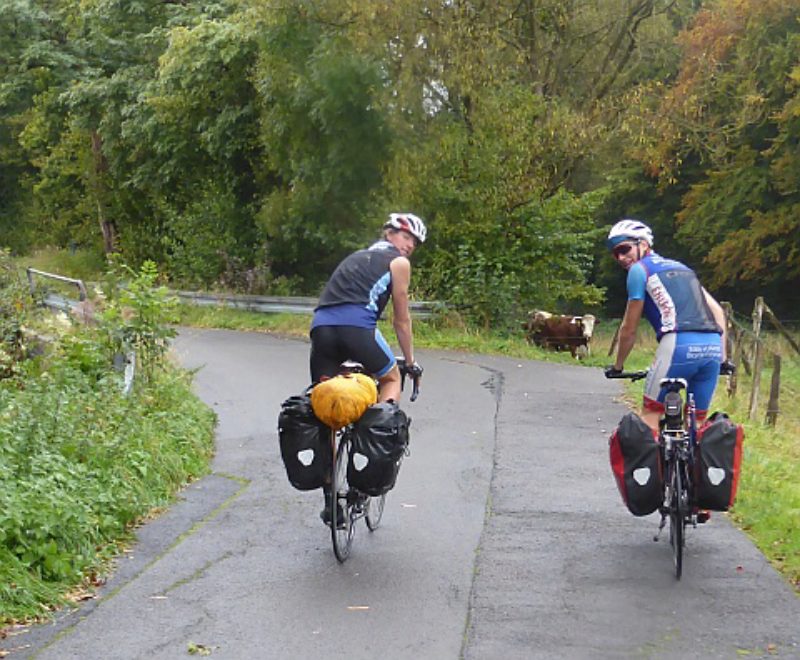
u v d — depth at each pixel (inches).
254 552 270.7
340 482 257.4
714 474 247.4
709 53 1175.6
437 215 865.5
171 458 347.9
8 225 1828.2
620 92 1003.3
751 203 1350.9
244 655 202.5
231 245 1072.2
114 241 1348.4
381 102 850.8
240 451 398.0
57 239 1577.3
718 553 268.2
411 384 569.0
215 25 1019.9
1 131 1654.8
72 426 322.7
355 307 262.5
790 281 1475.1
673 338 261.3
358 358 262.4
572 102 994.7
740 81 1253.1
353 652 203.8
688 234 1449.3
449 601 233.0
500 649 204.7
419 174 852.0
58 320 534.0
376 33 843.4
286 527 293.9
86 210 1437.0
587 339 789.2
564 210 877.2
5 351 504.4
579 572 253.1
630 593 237.8
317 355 265.3
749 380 658.2
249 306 976.9
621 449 256.4
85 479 293.0
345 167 895.1
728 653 202.7
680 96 971.9
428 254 874.8
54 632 215.6
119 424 350.6
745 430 443.2
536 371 634.8
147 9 1203.9
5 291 604.7
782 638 210.4
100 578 249.8
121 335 446.0
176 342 765.3
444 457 383.2
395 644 207.8
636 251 273.7
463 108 887.1
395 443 251.9
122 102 1178.6
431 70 858.8
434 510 311.0
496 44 881.5
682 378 262.2
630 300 265.6
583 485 342.0
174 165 1135.0
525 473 358.3
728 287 1531.7
